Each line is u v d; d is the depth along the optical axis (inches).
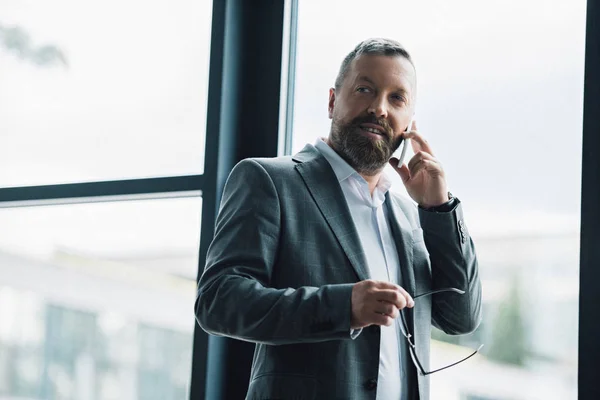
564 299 102.1
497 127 108.4
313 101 119.3
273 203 87.2
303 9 122.0
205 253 116.3
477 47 111.0
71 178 130.3
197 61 124.5
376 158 91.0
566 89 105.6
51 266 132.3
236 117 120.3
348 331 77.9
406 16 115.6
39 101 134.1
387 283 78.2
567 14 106.9
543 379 101.9
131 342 125.3
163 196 123.2
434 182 93.0
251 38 122.6
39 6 136.9
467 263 93.0
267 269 85.0
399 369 88.0
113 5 131.8
